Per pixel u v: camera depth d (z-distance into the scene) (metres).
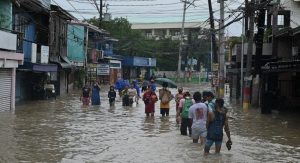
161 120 22.08
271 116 25.53
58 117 22.56
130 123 20.70
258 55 30.86
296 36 30.64
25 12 31.50
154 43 94.75
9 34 24.20
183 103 18.72
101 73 58.94
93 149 13.73
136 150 13.64
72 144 14.59
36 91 33.56
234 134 17.97
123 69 82.62
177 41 95.00
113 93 30.27
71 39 48.22
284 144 15.59
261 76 30.11
